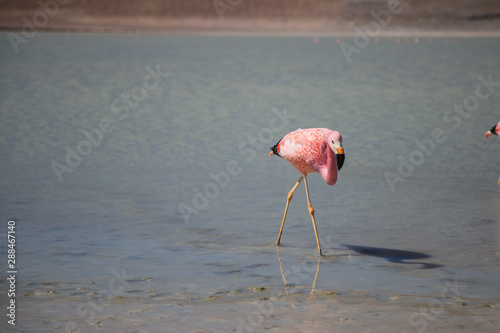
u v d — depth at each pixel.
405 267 13.23
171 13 134.38
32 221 16.61
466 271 12.97
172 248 14.60
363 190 19.86
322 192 19.70
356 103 38.94
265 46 85.81
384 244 14.84
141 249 14.52
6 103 38.22
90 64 61.81
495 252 14.17
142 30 116.06
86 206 18.06
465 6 130.12
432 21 126.44
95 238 15.30
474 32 118.31
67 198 18.86
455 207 17.91
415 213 17.39
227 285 12.19
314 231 15.53
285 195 19.39
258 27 128.38
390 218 16.94
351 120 33.03
